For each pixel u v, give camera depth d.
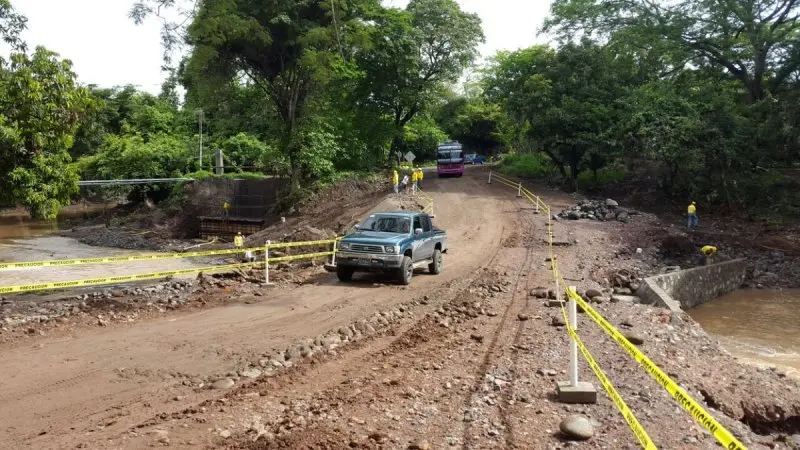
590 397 6.96
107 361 8.55
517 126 50.75
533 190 42.41
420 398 7.03
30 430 5.98
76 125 15.65
